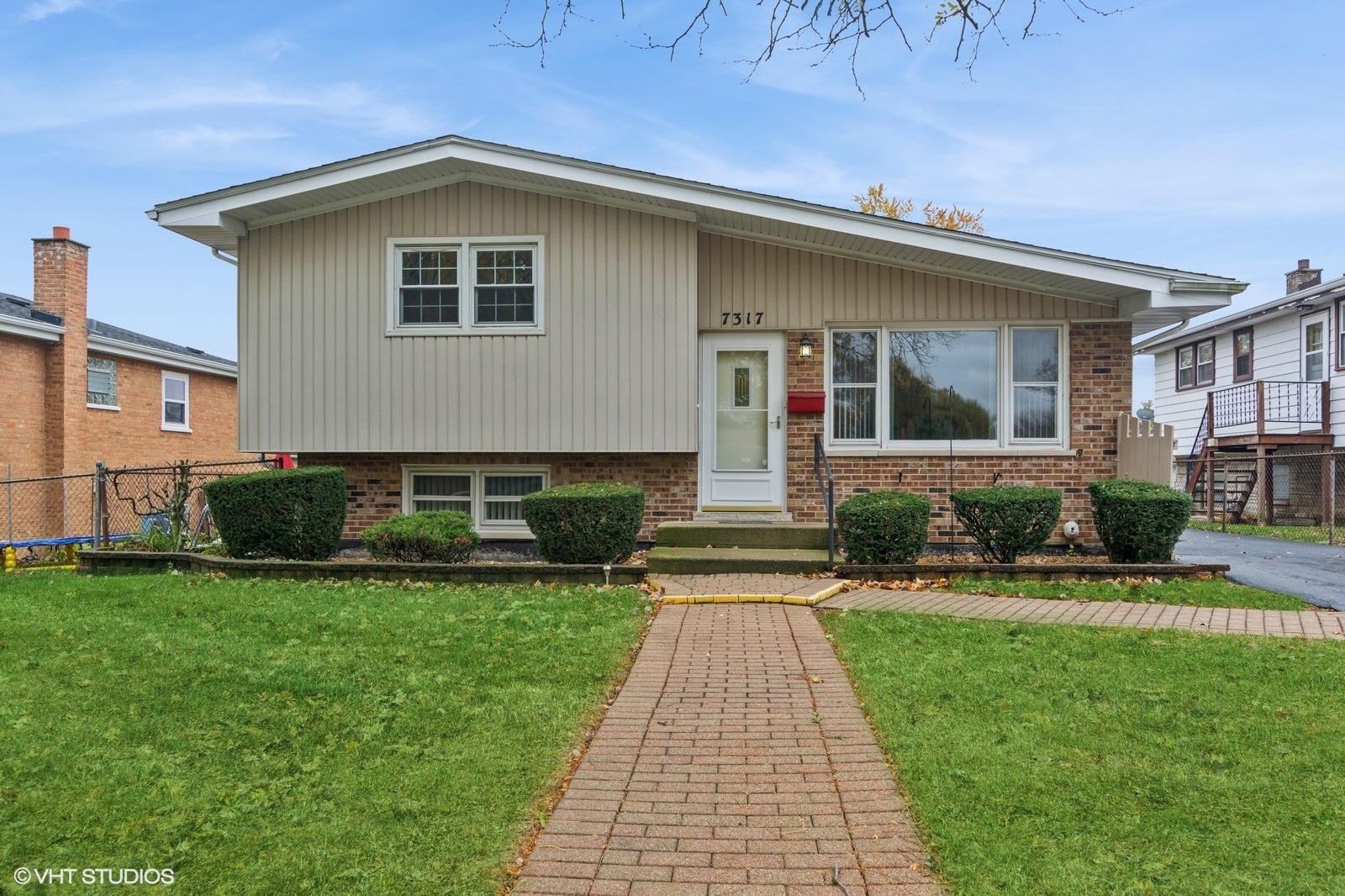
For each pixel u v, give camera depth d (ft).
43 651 21.49
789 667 21.35
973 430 39.19
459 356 38.19
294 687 18.97
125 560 34.55
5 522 56.24
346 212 38.63
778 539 35.94
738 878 12.09
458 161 36.60
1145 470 36.32
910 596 29.07
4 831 12.97
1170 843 12.75
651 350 37.58
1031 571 31.30
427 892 11.68
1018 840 12.87
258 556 33.73
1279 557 40.63
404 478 40.04
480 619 24.90
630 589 29.25
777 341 39.58
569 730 17.17
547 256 37.93
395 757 15.76
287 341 38.73
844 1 18.97
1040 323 38.93
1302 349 69.51
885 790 14.76
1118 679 19.74
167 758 15.53
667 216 37.63
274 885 11.78
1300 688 19.07
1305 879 11.77
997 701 18.43
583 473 39.60
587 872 12.24
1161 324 43.50
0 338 56.39
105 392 64.54
